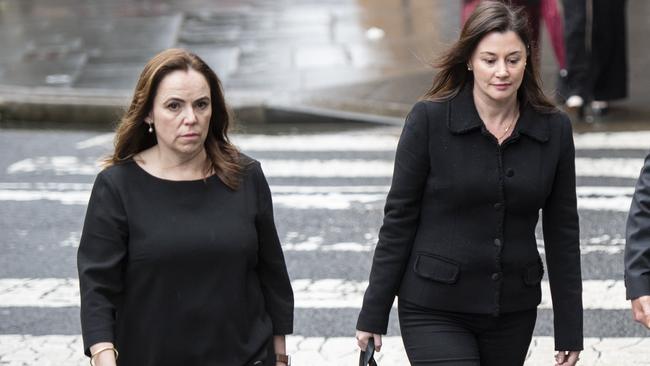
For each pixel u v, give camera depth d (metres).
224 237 7.77
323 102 25.03
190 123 7.72
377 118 24.38
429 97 8.88
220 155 7.98
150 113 7.90
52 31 35.31
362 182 19.72
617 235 16.47
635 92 25.50
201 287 7.75
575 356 9.05
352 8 37.12
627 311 13.72
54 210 18.45
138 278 7.77
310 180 19.88
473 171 8.60
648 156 8.47
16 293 14.88
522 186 8.59
